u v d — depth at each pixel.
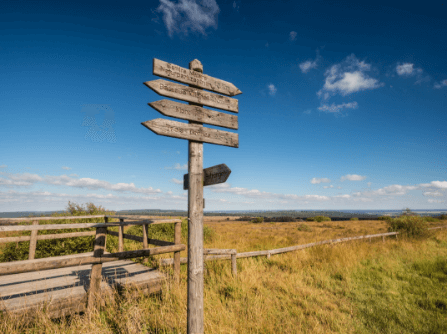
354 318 4.18
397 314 4.26
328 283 5.88
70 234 5.34
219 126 3.09
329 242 10.05
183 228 12.06
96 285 3.67
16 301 3.38
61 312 3.41
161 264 5.42
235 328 3.46
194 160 2.78
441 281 6.08
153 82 2.53
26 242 6.87
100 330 3.10
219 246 10.62
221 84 3.21
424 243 11.30
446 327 3.76
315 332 3.61
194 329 2.54
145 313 3.71
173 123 2.61
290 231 24.73
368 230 21.95
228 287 5.16
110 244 8.00
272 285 5.61
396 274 6.62
